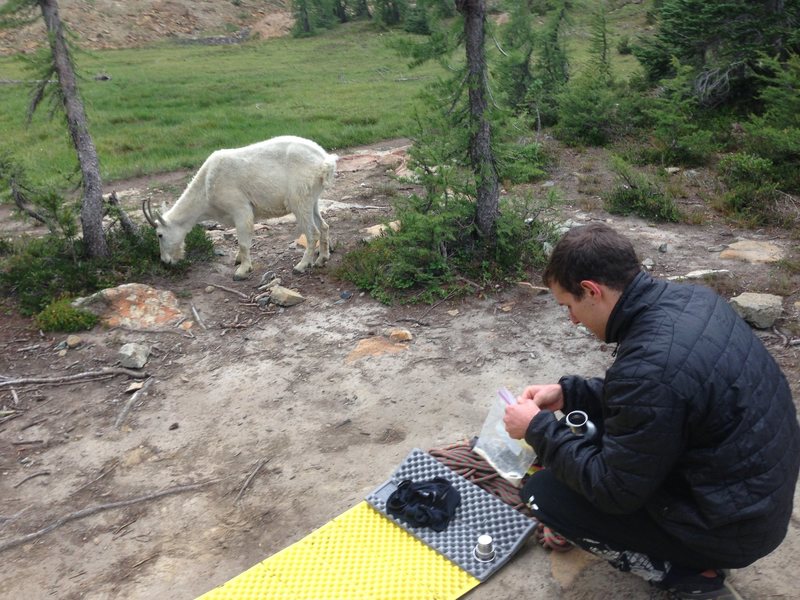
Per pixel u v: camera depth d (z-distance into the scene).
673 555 2.49
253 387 4.97
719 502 2.16
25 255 6.84
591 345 5.14
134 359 5.27
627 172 8.41
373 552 3.17
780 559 3.03
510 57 6.22
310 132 15.66
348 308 6.09
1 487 4.06
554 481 2.72
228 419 4.61
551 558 3.11
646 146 11.12
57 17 6.29
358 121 17.22
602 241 2.29
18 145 15.45
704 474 2.17
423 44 6.11
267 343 5.60
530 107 13.60
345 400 4.71
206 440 4.39
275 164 6.53
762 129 9.27
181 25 54.47
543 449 2.55
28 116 6.55
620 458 2.20
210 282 6.82
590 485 2.34
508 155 6.43
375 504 3.41
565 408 3.02
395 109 18.98
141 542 3.54
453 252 6.53
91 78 29.25
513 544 3.12
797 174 8.38
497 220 6.36
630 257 2.30
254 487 3.90
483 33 5.93
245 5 60.66
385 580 3.01
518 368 4.92
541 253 6.49
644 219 7.95
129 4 53.88
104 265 6.82
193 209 6.76
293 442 4.30
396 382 4.88
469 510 3.32
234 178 6.52
